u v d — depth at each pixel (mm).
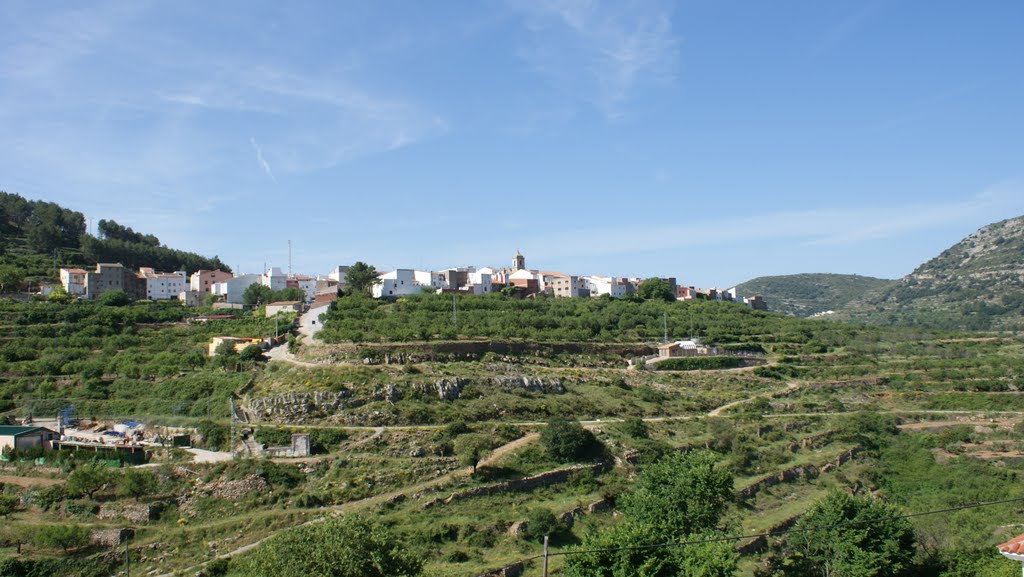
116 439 112188
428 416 118875
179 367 146750
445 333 163125
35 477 97938
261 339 165125
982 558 72438
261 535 84188
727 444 123688
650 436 123312
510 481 99750
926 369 177750
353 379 126312
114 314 188125
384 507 90875
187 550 82375
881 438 134375
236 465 98000
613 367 170250
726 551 62344
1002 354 193000
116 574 77938
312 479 97562
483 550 84875
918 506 104812
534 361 160750
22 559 77562
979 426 136500
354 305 191250
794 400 156625
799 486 114562
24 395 134125
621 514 97125
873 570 69812
